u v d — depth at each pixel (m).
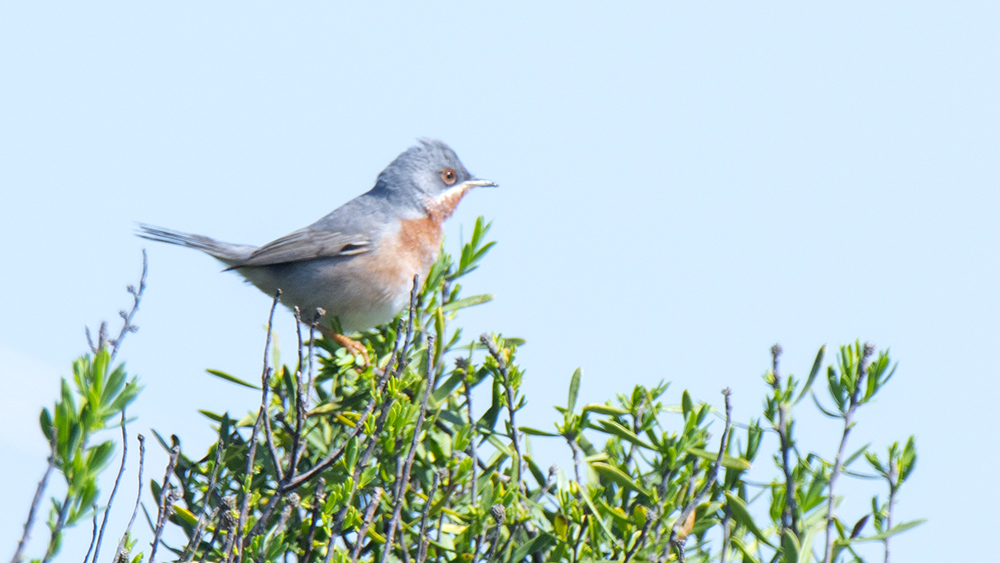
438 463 9.00
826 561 8.16
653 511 8.73
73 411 6.31
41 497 5.96
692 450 8.90
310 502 8.67
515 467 9.02
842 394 8.76
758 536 8.43
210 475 8.71
